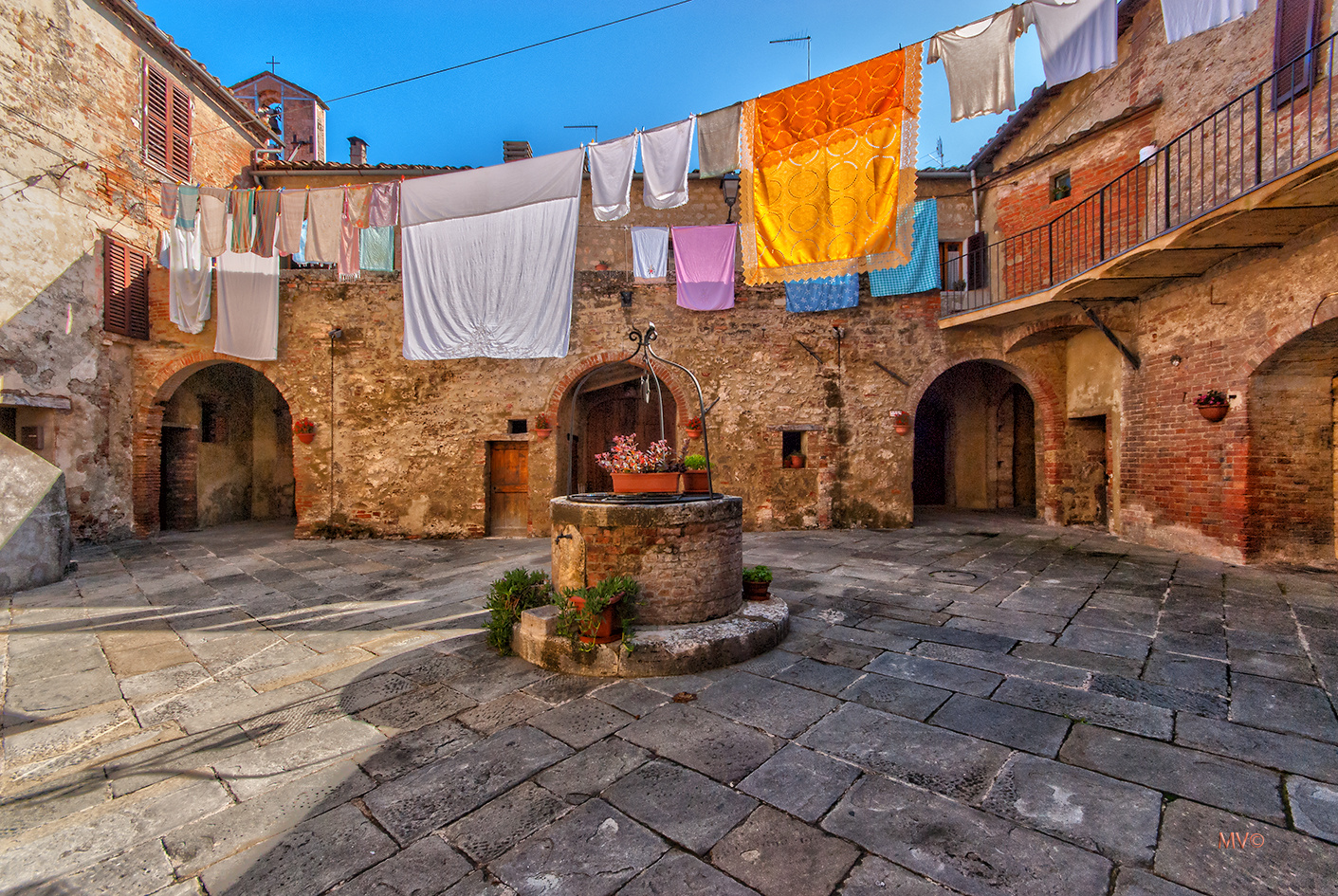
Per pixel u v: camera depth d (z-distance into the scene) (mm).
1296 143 6074
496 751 2891
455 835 2270
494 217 9727
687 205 11586
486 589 6359
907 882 1959
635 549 4125
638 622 4141
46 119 8555
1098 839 2139
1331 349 5891
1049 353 9781
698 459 5074
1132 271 6824
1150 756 2682
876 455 10055
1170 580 5762
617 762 2754
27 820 2463
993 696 3342
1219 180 6977
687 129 6504
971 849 2107
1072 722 3010
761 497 10039
